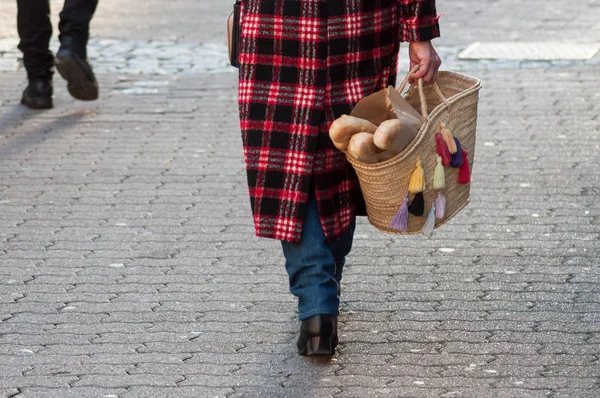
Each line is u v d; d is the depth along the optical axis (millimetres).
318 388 8672
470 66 20328
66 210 13398
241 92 8797
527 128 16547
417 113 8539
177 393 8625
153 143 16203
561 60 20641
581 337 9586
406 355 9281
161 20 25188
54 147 15984
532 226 12562
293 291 9180
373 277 11117
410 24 8797
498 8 25688
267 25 8625
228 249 12055
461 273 11188
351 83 8758
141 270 11438
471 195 13695
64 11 17297
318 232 8930
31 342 9680
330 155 8805
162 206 13531
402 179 8461
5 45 22219
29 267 11555
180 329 9938
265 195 8828
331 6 8539
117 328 9984
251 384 8773
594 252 11703
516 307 10289
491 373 8891
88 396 8586
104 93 19000
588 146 15609
